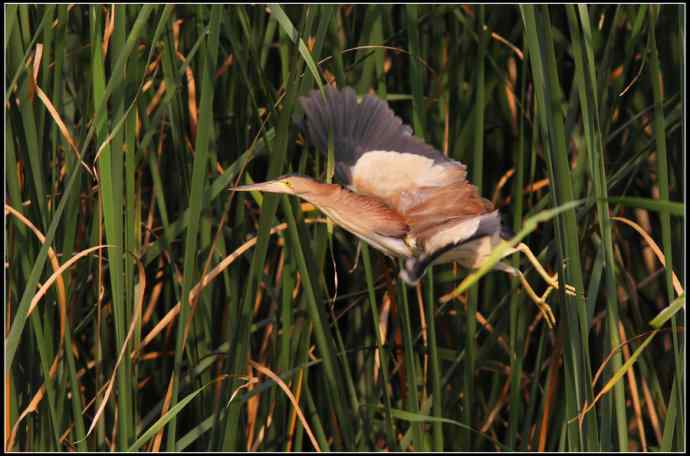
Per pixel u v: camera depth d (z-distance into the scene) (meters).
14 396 11.49
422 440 11.52
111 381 11.45
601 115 11.48
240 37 11.61
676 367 11.42
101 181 11.42
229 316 11.60
